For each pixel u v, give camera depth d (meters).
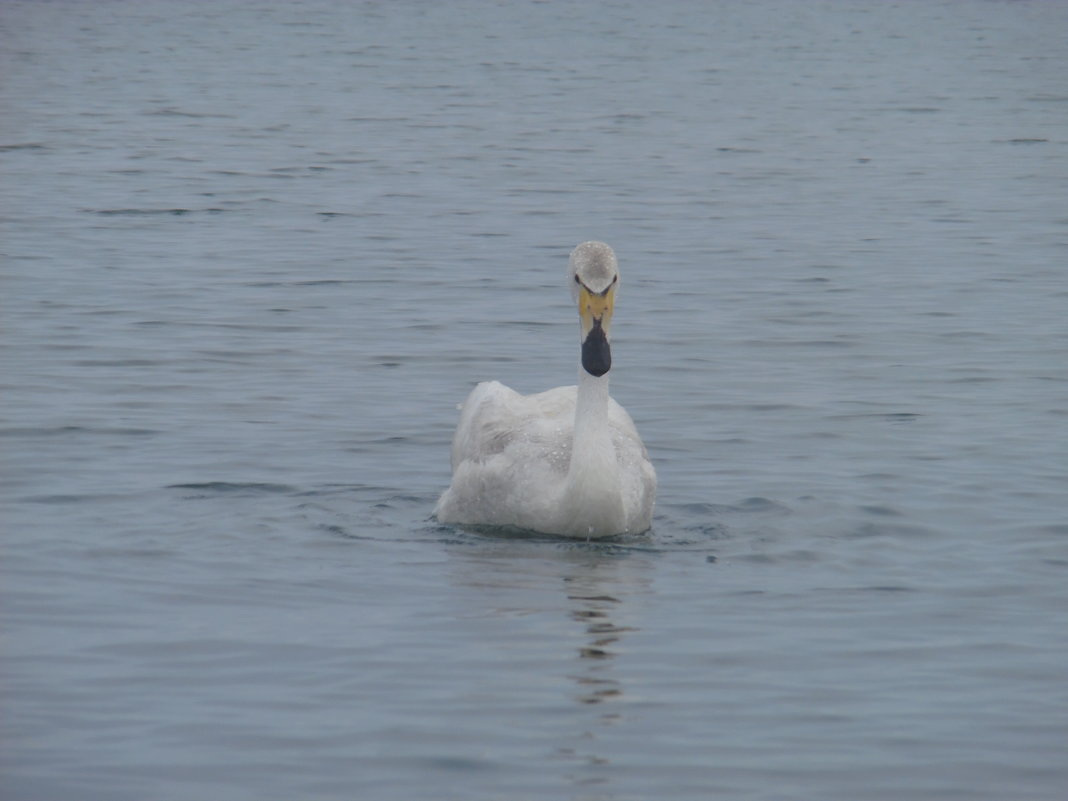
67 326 22.83
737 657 11.20
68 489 15.29
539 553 13.79
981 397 19.48
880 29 107.75
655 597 12.54
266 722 9.98
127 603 12.14
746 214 34.84
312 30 99.75
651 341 22.69
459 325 23.61
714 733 9.92
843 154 46.06
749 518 14.93
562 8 129.62
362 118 53.88
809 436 17.78
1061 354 21.80
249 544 13.79
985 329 23.42
